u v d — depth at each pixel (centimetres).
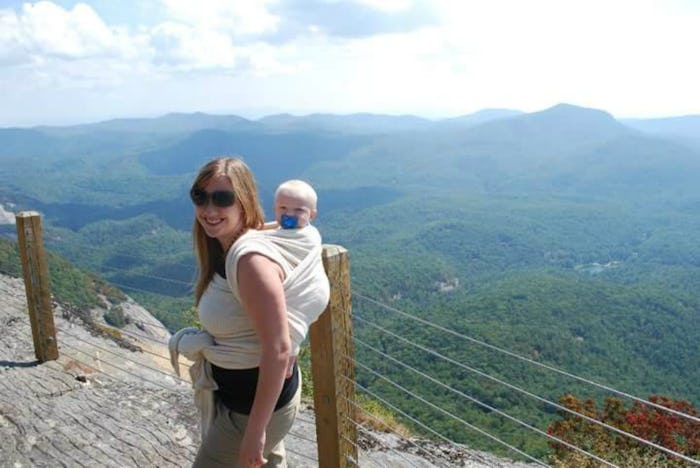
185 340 231
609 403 767
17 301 841
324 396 306
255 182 233
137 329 1953
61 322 803
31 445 404
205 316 221
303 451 454
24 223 539
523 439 2080
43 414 447
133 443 416
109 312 2262
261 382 200
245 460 201
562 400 798
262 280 200
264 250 205
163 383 607
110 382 544
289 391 233
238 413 227
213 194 217
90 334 780
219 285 220
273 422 231
